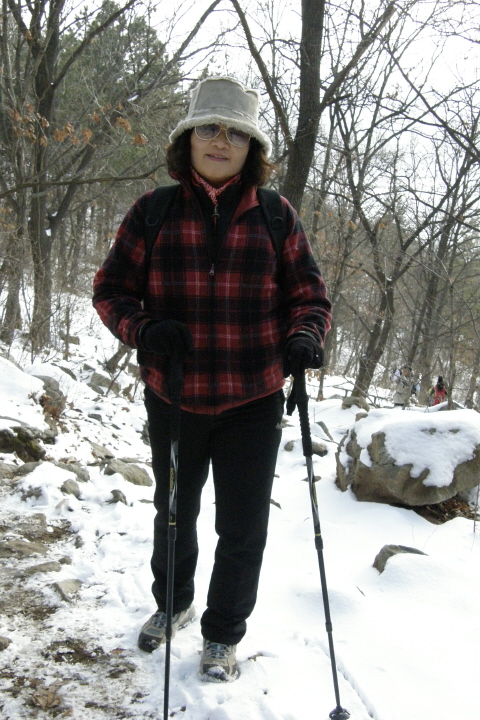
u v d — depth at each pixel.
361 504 4.28
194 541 2.44
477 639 2.61
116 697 2.19
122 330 2.22
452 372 7.03
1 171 10.20
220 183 2.26
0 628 2.59
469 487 4.25
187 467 2.33
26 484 4.14
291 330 2.24
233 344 2.22
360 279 14.10
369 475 4.27
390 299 12.07
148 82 11.81
